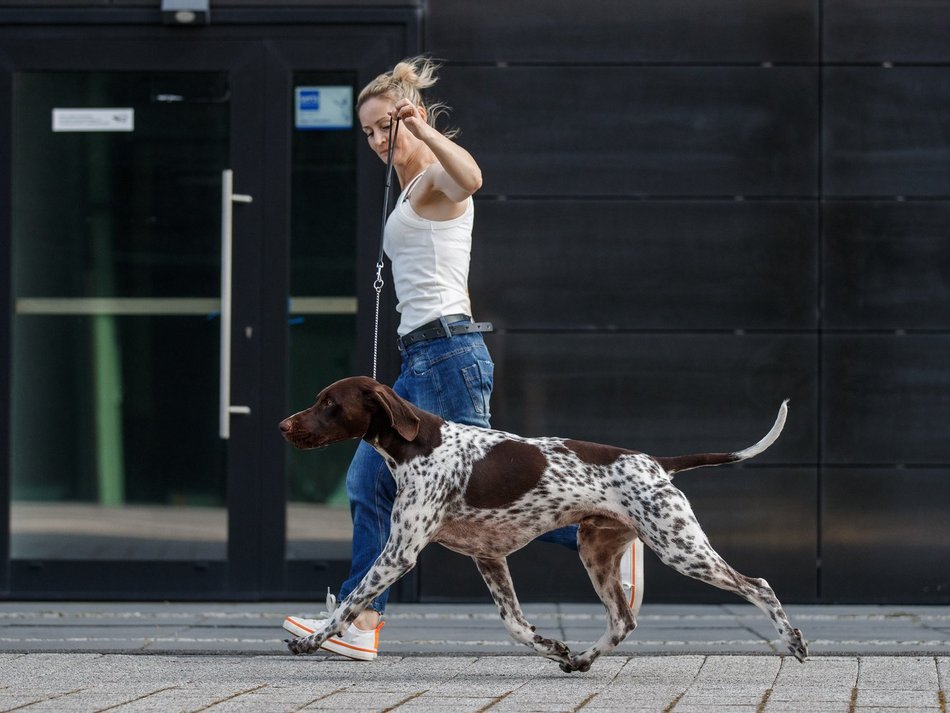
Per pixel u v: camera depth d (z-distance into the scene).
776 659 8.45
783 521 11.65
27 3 11.86
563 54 11.73
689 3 11.70
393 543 7.48
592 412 11.69
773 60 11.70
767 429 11.68
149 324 11.99
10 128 11.91
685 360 11.69
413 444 7.54
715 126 11.71
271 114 11.83
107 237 11.99
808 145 11.69
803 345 11.68
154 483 11.96
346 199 11.84
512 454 7.50
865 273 11.68
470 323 8.47
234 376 11.84
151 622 10.66
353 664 8.35
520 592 11.73
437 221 8.39
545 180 11.73
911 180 11.67
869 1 11.66
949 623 10.62
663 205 11.73
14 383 12.00
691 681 7.59
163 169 11.95
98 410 12.00
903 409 11.66
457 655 8.78
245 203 11.84
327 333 11.84
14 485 11.98
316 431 7.48
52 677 7.75
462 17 11.71
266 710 6.65
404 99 7.89
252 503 11.86
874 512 11.65
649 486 7.30
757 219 11.70
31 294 11.99
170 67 11.86
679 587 11.75
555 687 7.38
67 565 11.95
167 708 6.71
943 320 11.65
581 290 11.72
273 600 11.86
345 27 11.77
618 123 11.73
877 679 7.65
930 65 11.68
